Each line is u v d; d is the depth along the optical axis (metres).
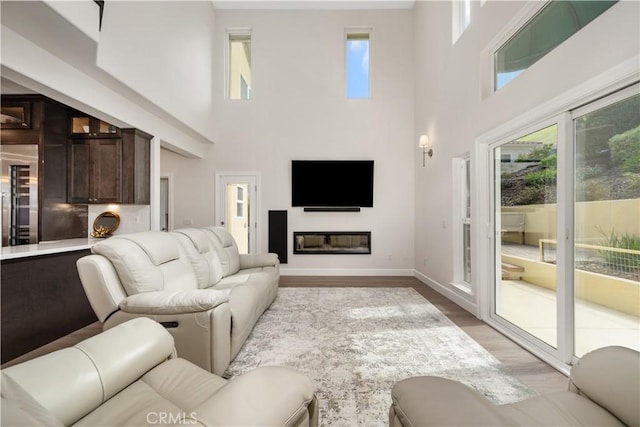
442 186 3.98
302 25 5.42
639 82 1.56
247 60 5.86
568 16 2.01
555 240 2.13
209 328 1.73
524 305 2.45
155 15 3.53
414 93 5.32
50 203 3.58
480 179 3.00
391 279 4.94
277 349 2.27
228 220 5.44
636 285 1.62
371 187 5.31
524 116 2.31
